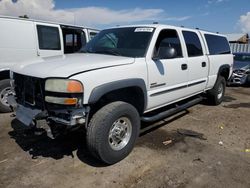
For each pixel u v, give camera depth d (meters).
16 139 4.00
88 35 6.96
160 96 4.02
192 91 5.07
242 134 4.46
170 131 4.52
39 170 3.09
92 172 3.06
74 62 3.18
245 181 2.91
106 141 3.06
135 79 3.38
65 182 2.85
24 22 5.41
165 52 3.72
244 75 10.00
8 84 5.24
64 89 2.72
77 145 3.82
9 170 3.07
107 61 3.21
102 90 2.94
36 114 2.89
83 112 2.85
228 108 6.36
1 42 5.06
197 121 5.16
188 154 3.59
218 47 6.22
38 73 2.94
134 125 3.43
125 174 3.03
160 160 3.39
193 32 5.14
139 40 3.88
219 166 3.25
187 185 2.81
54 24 6.02
